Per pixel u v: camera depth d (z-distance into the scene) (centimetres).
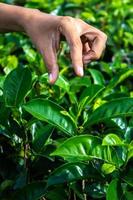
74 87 94
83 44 70
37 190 65
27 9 71
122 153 64
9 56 108
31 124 71
